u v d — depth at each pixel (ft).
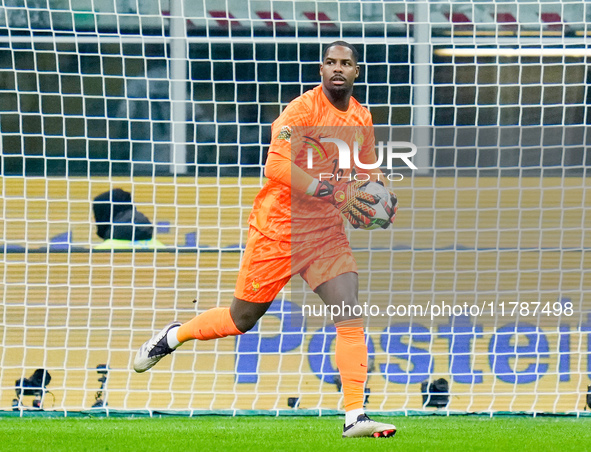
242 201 79.00
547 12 81.10
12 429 42.52
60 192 77.30
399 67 81.41
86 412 48.44
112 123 82.02
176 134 81.82
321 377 55.83
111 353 59.67
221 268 72.18
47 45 81.56
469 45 80.89
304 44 83.51
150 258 73.56
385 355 58.34
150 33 82.38
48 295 67.21
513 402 52.31
